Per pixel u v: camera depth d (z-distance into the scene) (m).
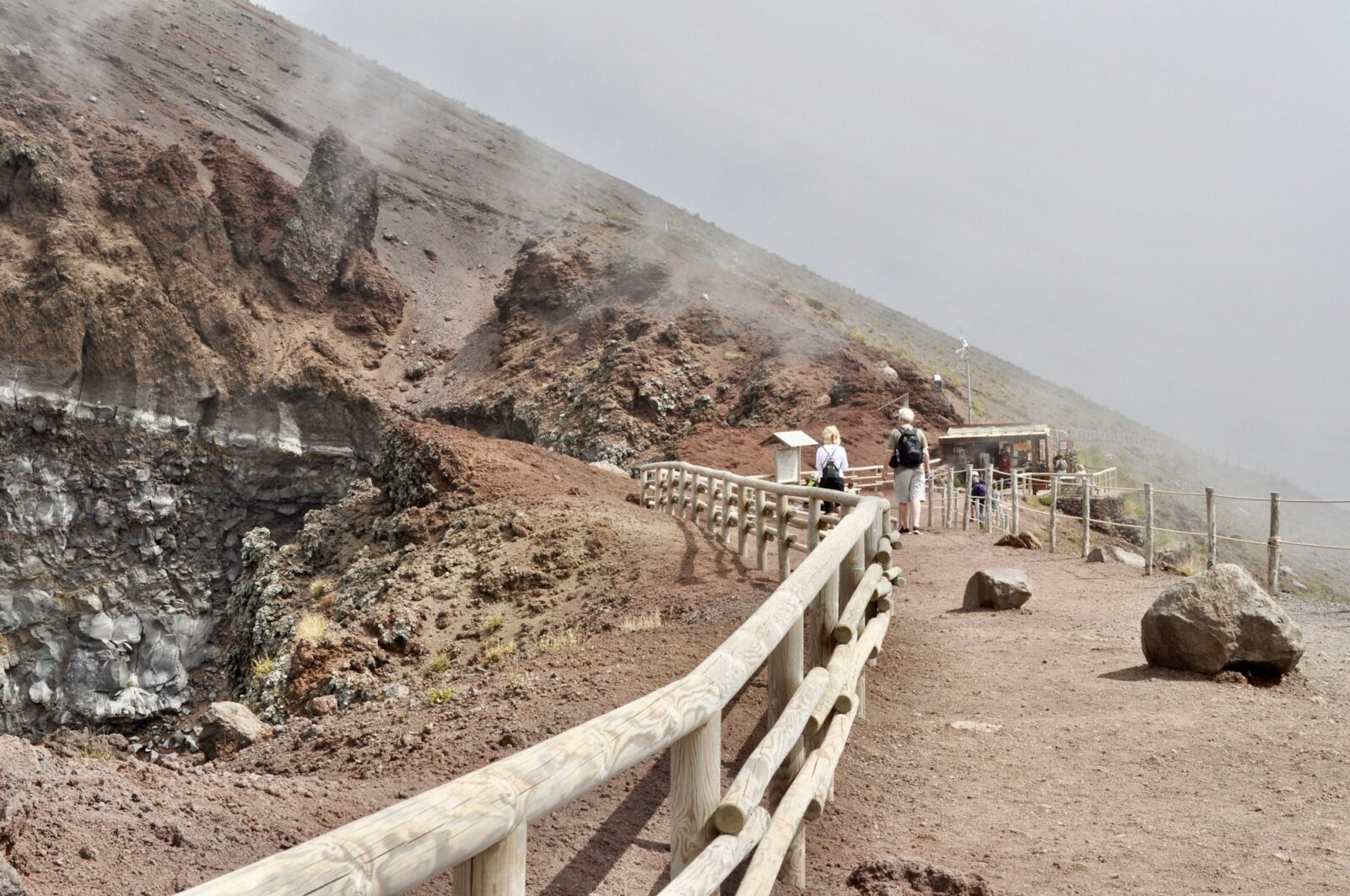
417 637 17.20
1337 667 8.59
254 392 65.12
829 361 59.50
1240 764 5.98
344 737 9.03
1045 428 43.78
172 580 57.22
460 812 1.71
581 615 15.82
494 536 20.33
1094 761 6.24
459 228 105.75
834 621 5.60
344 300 80.31
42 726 49.47
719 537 18.50
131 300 61.75
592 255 79.50
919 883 4.30
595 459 55.94
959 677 8.63
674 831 3.23
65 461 56.12
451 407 69.50
